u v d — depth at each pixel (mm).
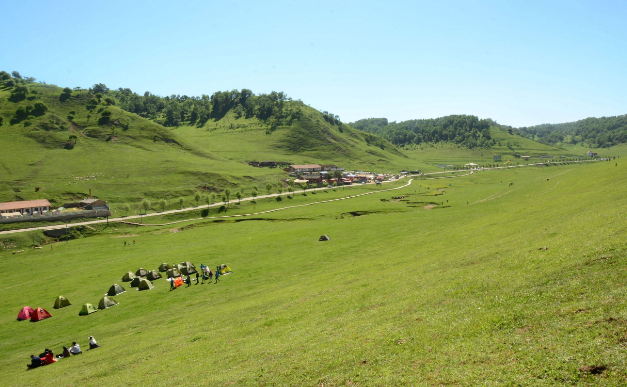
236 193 191750
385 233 93375
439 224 95938
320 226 118688
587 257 28484
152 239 125750
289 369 23031
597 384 14305
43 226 139750
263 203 191250
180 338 37531
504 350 18812
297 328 32000
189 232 134375
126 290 68875
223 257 85500
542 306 22531
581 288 23234
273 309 41000
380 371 20031
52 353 40562
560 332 18750
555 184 145625
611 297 20406
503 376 16547
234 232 127000
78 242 127125
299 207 178875
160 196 196000
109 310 58688
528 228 54719
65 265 96875
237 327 36969
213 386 23094
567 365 15945
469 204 146000
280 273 65812
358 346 24016
